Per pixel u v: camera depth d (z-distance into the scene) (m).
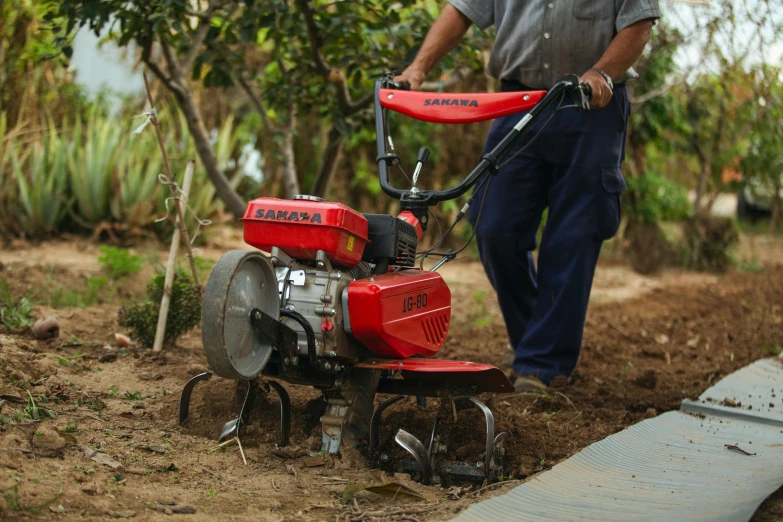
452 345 6.07
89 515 2.60
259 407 3.80
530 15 4.61
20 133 8.26
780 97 10.03
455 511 2.83
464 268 9.96
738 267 12.03
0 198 8.30
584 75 4.13
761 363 5.81
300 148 11.30
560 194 4.74
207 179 9.08
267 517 2.78
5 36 7.70
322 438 3.45
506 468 3.57
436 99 4.02
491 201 4.88
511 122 4.77
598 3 4.47
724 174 13.70
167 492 2.91
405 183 11.60
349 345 3.38
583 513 2.81
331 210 3.21
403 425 3.73
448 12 4.78
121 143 9.03
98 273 6.79
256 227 3.29
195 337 5.52
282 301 3.31
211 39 5.71
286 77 6.09
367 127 6.46
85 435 3.37
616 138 4.67
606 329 6.98
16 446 3.04
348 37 5.69
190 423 3.71
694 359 6.12
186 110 6.01
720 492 3.06
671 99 10.59
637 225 10.99
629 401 4.64
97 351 4.79
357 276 3.50
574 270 4.71
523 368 4.86
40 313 5.41
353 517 2.81
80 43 10.80
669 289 9.49
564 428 4.02
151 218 8.59
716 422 4.25
